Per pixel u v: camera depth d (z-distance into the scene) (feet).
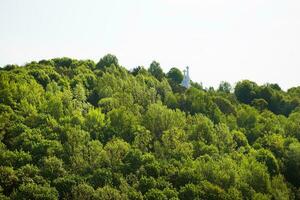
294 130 429.79
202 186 286.05
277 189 305.94
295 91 653.71
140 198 264.72
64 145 320.29
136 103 443.73
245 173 313.12
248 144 391.04
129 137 359.46
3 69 539.70
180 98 481.05
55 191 263.29
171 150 337.11
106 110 413.18
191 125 390.83
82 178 283.79
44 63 583.17
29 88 413.80
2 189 260.62
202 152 346.33
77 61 611.47
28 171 280.92
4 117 346.13
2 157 294.87
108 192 259.39
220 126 382.22
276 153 374.63
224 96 533.55
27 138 323.98
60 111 378.32
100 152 306.76
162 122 381.19
